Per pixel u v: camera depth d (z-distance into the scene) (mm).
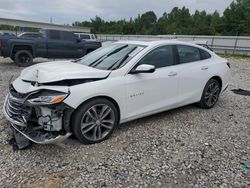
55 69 3547
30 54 10852
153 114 4398
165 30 79062
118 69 3688
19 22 56312
